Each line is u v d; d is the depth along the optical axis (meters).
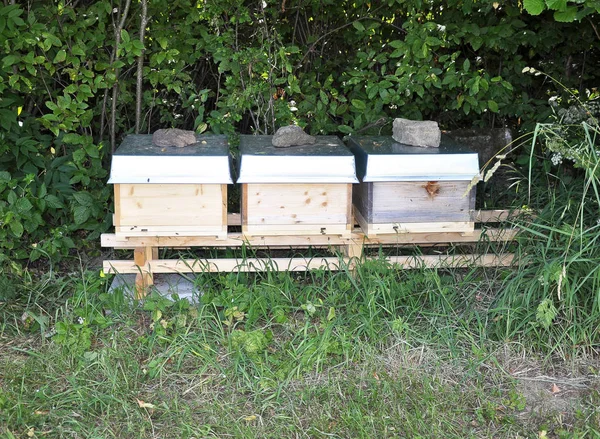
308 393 3.44
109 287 4.12
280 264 4.03
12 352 3.67
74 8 4.47
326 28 4.89
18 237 4.11
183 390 3.47
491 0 4.24
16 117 4.36
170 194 3.75
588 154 3.71
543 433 3.24
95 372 3.52
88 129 4.71
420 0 4.41
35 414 3.28
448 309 3.85
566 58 5.02
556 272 3.56
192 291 3.96
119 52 4.33
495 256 4.07
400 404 3.39
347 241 3.99
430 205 3.87
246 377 3.50
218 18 4.50
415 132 3.96
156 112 4.82
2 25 4.10
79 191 4.41
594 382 3.52
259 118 4.71
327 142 4.05
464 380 3.53
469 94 4.53
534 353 3.68
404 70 4.44
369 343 3.69
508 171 4.87
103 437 3.21
